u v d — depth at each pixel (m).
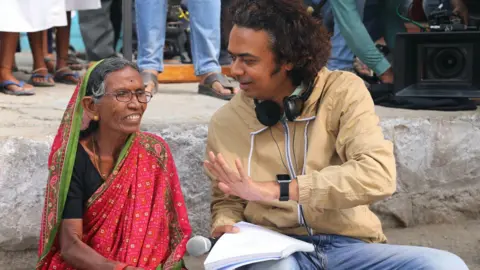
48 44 6.42
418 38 4.24
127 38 4.71
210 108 4.12
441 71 4.25
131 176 2.53
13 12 4.45
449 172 3.94
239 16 2.40
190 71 5.54
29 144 3.16
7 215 3.15
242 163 2.58
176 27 6.42
